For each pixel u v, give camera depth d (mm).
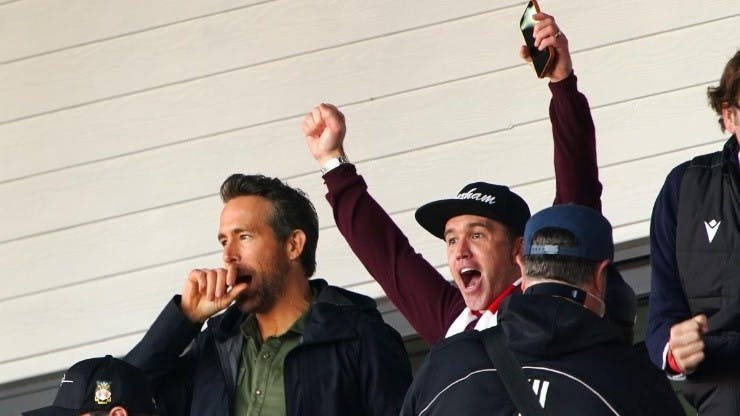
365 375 12539
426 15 17125
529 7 12695
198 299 13203
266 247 13109
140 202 17328
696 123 16672
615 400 9359
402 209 16875
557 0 17031
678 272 12328
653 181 16641
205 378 12977
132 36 17484
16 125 17562
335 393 12461
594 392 9367
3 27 17641
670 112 16734
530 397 9430
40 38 17594
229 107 17281
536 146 16797
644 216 16594
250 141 17203
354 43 17172
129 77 17453
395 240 13328
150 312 17188
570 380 9430
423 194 16875
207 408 12812
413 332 16828
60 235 17391
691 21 16828
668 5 16875
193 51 17391
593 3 16969
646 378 9500
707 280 12039
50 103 17531
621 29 16906
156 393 13281
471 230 12641
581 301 9922
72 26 17578
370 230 13367
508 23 17016
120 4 17531
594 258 10039
